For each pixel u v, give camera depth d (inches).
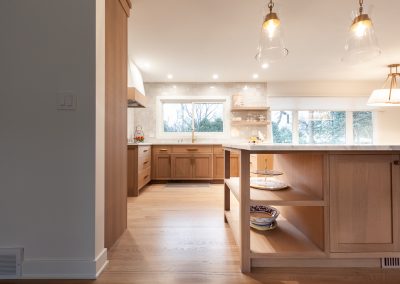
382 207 55.9
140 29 111.4
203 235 78.9
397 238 55.8
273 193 64.9
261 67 167.6
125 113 82.2
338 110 207.6
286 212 82.7
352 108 206.2
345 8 94.4
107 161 66.7
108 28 67.4
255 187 71.4
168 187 164.2
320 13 98.0
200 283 52.4
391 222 55.9
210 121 209.6
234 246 70.6
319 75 188.9
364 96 205.9
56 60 55.4
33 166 55.0
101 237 59.2
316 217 61.3
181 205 116.8
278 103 205.6
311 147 53.0
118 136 75.1
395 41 125.0
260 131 205.9
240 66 165.5
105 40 65.2
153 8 94.1
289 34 117.1
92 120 55.2
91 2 55.4
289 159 78.2
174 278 54.3
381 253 55.9
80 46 55.3
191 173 181.6
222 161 182.1
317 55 145.6
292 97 205.8
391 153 55.5
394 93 124.3
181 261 61.9
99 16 57.7
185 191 150.8
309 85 206.4
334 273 55.8
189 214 102.0
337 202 56.1
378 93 127.6
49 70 55.3
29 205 55.1
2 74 55.1
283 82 206.1
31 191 55.0
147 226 87.3
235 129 205.9
